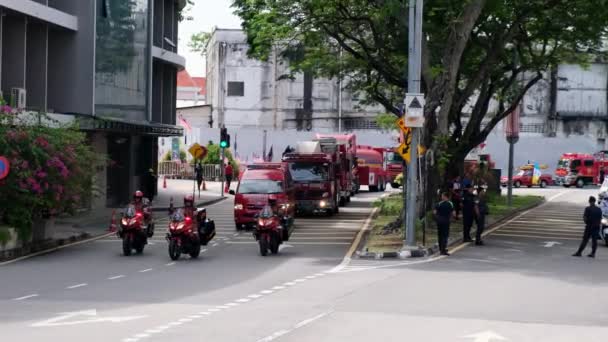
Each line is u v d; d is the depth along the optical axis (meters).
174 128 47.75
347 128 76.00
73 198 27.19
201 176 52.81
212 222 26.23
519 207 45.41
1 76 32.94
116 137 43.09
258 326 13.23
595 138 76.56
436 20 32.81
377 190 64.31
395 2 28.06
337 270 21.38
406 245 25.47
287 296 16.67
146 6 44.56
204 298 16.38
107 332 12.61
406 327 13.33
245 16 33.00
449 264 23.00
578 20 35.25
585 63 41.09
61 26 35.50
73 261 23.22
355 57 35.69
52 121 29.39
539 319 14.36
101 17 37.75
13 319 13.78
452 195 37.47
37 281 19.00
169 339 12.09
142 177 46.97
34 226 26.33
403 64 36.78
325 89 76.12
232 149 74.19
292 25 31.34
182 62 51.50
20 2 31.88
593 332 13.23
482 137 39.97
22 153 25.39
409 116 25.72
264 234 24.92
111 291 17.34
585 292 17.84
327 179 40.06
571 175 74.50
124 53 41.12
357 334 12.68
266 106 76.75
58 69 36.78
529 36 38.03
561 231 34.41
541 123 77.00
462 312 14.90
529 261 24.06
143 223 25.28
